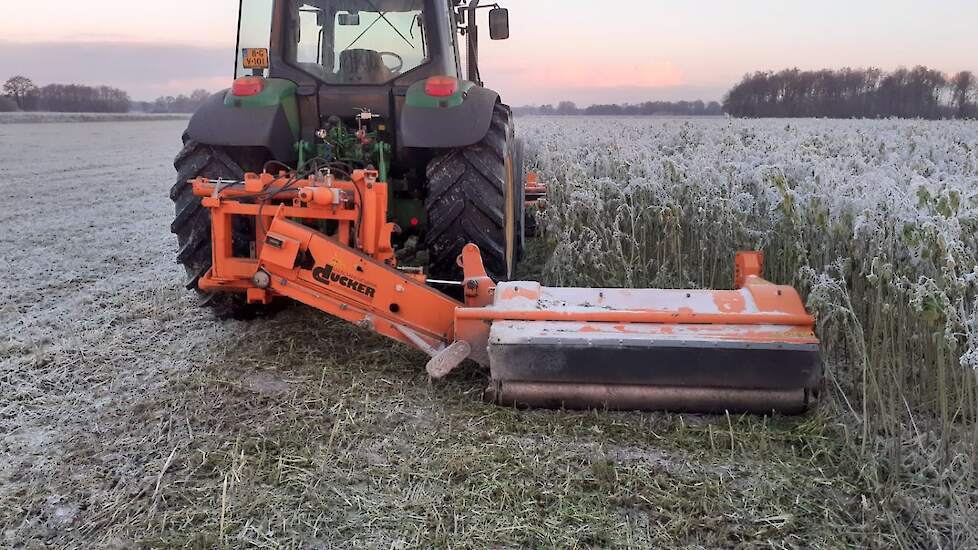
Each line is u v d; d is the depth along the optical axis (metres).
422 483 2.63
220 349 3.99
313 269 3.39
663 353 3.03
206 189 3.55
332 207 3.50
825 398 3.22
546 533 2.36
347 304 3.44
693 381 3.05
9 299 5.14
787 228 4.21
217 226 3.54
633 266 5.32
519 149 5.80
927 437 2.96
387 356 3.86
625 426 3.06
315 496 2.53
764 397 3.09
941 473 2.69
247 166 4.32
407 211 4.67
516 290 3.33
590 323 3.15
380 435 2.98
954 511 2.45
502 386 3.19
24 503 2.49
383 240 3.56
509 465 2.74
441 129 3.95
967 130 11.09
